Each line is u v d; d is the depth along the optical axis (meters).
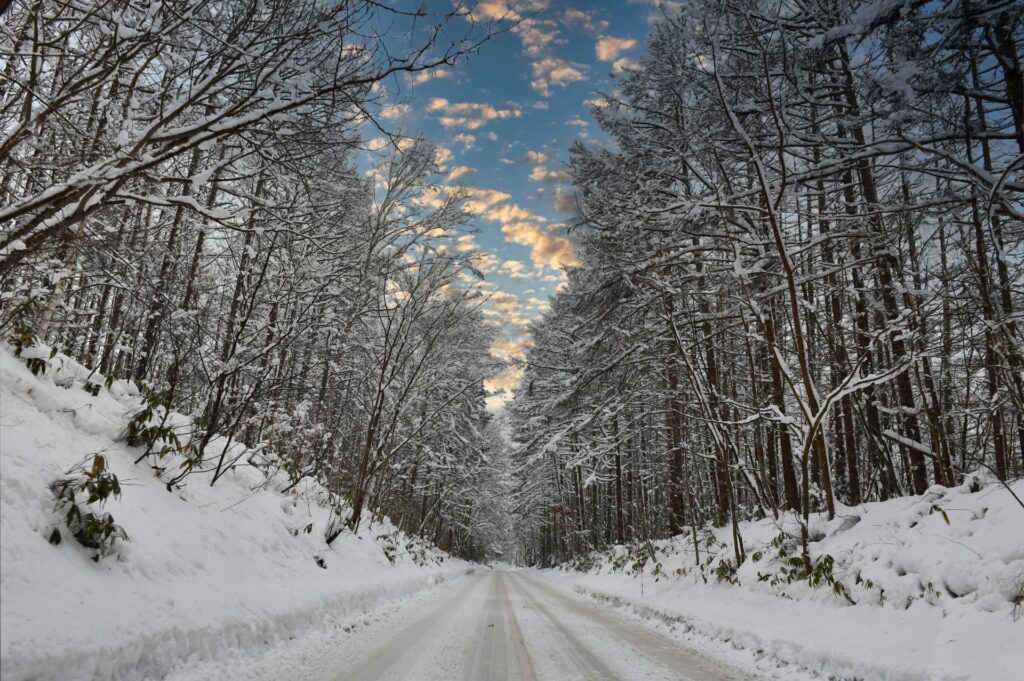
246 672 4.31
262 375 8.30
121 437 6.05
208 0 4.68
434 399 19.03
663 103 10.56
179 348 7.85
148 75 6.02
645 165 11.17
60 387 5.87
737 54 9.50
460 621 8.62
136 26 4.54
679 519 18.11
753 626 7.19
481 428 32.47
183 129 4.72
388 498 24.64
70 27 5.03
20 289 5.94
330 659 5.16
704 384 11.68
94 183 4.39
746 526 13.12
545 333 22.02
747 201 10.73
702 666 5.83
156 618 4.02
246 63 4.65
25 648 2.88
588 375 14.72
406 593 11.70
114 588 4.02
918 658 4.77
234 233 10.16
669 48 9.64
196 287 9.94
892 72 7.57
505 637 7.20
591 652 6.38
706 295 11.48
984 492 6.64
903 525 7.25
